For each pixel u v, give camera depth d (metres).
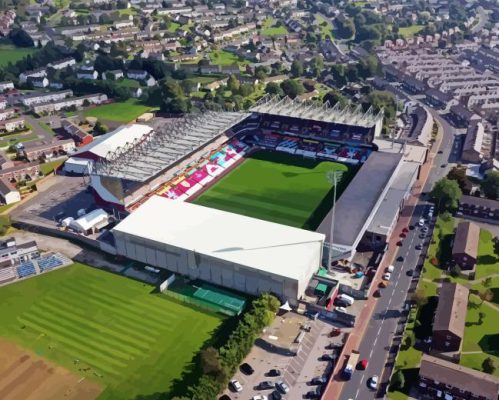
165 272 178.62
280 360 141.25
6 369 139.12
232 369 133.62
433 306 158.25
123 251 186.88
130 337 149.25
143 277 176.62
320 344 146.38
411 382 132.75
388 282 171.25
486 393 123.06
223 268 166.88
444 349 142.38
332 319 155.12
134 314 158.50
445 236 195.12
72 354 143.75
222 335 149.00
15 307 162.88
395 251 187.62
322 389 131.50
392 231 199.62
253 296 165.38
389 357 141.25
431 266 178.00
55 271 180.88
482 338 146.00
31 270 181.00
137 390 131.75
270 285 161.00
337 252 177.75
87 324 154.75
